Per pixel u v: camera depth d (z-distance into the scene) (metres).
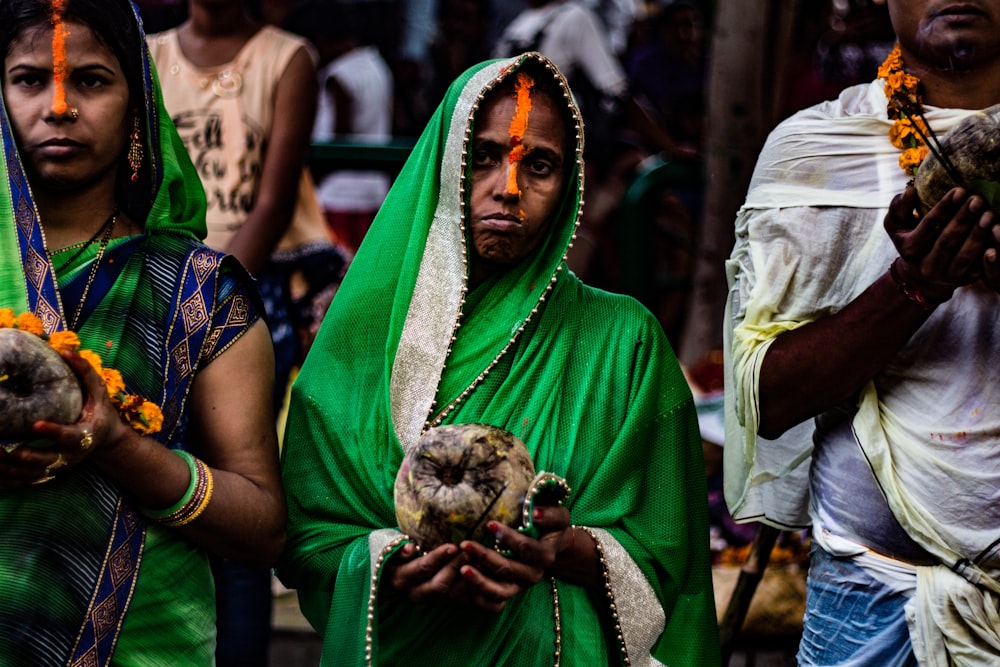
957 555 3.84
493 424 3.93
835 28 7.85
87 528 3.55
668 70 10.25
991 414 3.85
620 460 3.97
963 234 3.62
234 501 3.70
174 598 3.69
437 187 4.06
